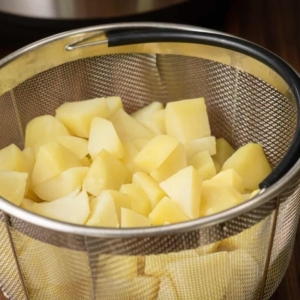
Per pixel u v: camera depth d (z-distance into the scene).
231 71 0.78
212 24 1.07
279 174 0.54
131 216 0.65
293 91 0.65
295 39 1.05
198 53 0.79
